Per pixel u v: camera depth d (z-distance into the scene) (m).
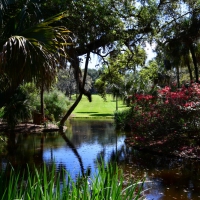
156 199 4.76
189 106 8.57
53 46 4.22
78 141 11.03
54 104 17.08
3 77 4.75
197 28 12.73
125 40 10.41
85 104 38.72
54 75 4.11
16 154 8.35
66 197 1.91
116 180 2.07
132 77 15.38
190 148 8.48
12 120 9.85
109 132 13.92
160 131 9.34
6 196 1.92
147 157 8.17
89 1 8.32
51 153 8.58
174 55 13.88
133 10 10.38
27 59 3.84
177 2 12.20
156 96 9.90
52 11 7.11
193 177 6.12
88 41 9.16
